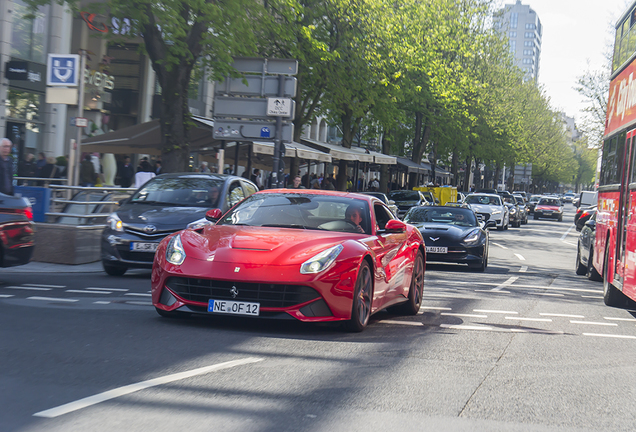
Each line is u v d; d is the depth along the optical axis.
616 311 10.37
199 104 35.72
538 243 28.78
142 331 6.65
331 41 28.23
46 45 25.02
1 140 12.56
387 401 4.68
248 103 19.66
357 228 7.84
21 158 24.08
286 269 6.67
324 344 6.53
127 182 24.97
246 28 17.91
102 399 4.36
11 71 22.84
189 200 12.09
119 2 16.75
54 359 5.38
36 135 24.83
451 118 44.62
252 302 6.68
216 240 7.16
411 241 8.88
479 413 4.53
